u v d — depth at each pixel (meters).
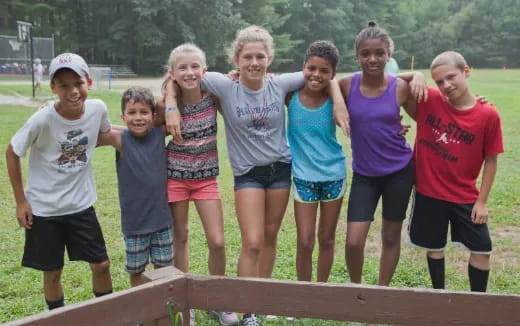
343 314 2.13
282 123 3.30
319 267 3.47
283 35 49.22
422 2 67.31
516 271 4.19
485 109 3.15
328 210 3.33
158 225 3.19
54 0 41.50
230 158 3.32
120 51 41.62
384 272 3.40
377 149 3.23
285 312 2.14
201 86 3.25
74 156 3.12
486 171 3.21
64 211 3.12
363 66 3.17
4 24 39.72
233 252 4.66
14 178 3.07
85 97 3.04
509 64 63.53
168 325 2.11
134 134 3.20
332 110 3.28
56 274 3.22
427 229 3.35
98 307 1.93
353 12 58.56
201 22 40.91
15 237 5.03
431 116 3.25
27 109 15.25
